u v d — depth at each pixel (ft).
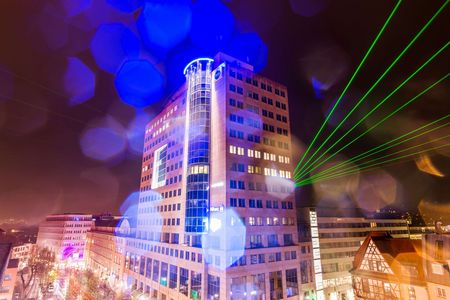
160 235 224.74
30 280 296.92
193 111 190.19
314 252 215.51
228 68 183.01
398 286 142.31
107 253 344.49
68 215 526.16
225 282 141.90
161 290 201.77
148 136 287.89
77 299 238.89
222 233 152.66
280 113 204.33
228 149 167.22
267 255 161.89
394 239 164.25
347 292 231.30
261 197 174.19
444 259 124.98
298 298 170.19
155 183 251.39
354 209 277.03
